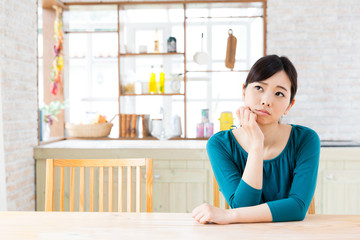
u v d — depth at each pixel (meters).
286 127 1.12
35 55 2.46
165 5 2.90
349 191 2.32
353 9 2.76
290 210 0.94
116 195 2.34
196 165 2.34
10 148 2.10
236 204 0.99
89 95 4.14
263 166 1.07
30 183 2.36
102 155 2.37
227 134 1.14
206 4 2.87
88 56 4.06
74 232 0.89
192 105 3.59
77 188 2.38
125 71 3.31
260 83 0.99
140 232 0.89
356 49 2.78
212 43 3.54
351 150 2.29
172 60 3.56
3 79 2.03
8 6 2.08
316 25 2.78
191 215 1.04
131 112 3.54
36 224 0.96
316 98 2.81
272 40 2.80
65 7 2.95
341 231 0.88
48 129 2.81
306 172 1.02
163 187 2.36
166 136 2.99
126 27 3.52
